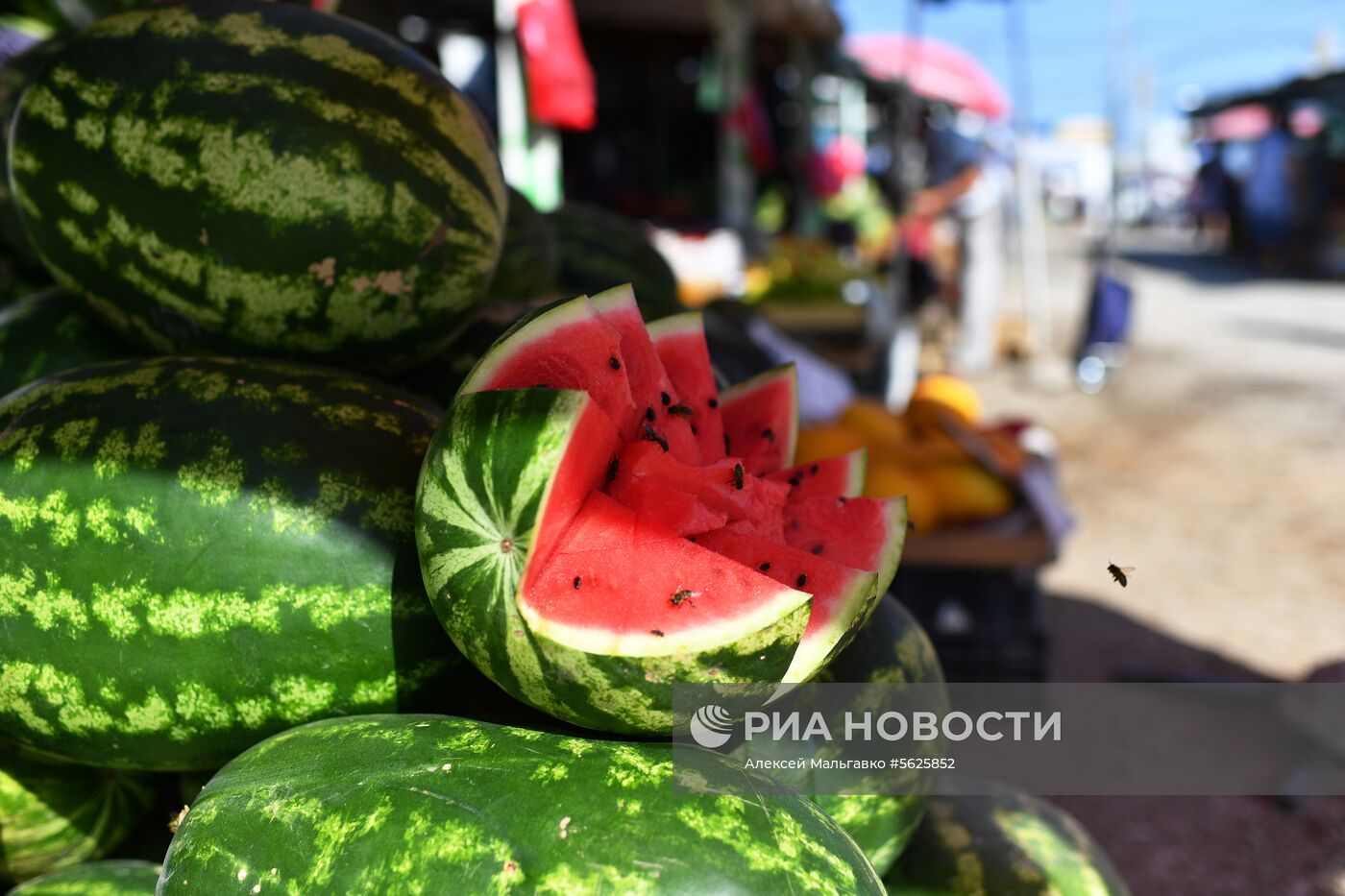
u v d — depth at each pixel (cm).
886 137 1406
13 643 120
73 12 206
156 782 151
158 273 141
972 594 311
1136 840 269
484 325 171
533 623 96
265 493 119
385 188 141
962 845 165
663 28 911
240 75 140
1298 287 1425
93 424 122
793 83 1108
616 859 96
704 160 1063
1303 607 409
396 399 135
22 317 161
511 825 98
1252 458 608
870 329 557
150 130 138
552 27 529
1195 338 1007
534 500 95
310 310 143
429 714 120
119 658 118
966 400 362
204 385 126
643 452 109
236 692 119
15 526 120
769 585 100
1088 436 665
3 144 180
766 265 672
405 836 99
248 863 103
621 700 99
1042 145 2980
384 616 120
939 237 1225
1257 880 256
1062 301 1315
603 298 118
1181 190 2956
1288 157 1597
